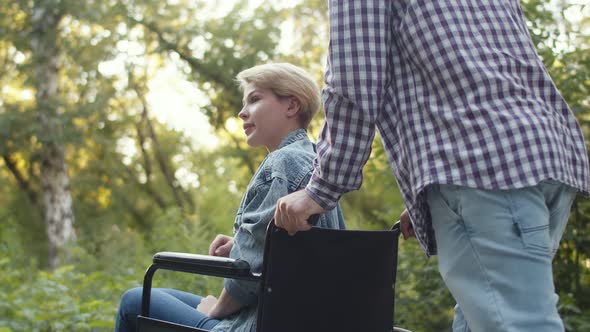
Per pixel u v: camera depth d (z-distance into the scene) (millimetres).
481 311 1358
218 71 12859
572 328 3246
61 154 13719
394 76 1517
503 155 1357
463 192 1380
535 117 1390
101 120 13930
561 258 3627
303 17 13031
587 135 3619
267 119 2029
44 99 12688
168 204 16656
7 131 12711
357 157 1505
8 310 4262
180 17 13539
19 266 6758
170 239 5621
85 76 13070
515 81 1428
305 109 2047
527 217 1350
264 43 12773
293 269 1670
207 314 2021
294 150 1907
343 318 1756
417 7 1478
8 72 14023
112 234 6758
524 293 1330
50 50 12719
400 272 3846
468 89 1409
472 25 1465
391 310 1856
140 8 13305
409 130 1455
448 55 1429
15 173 16297
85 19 12312
